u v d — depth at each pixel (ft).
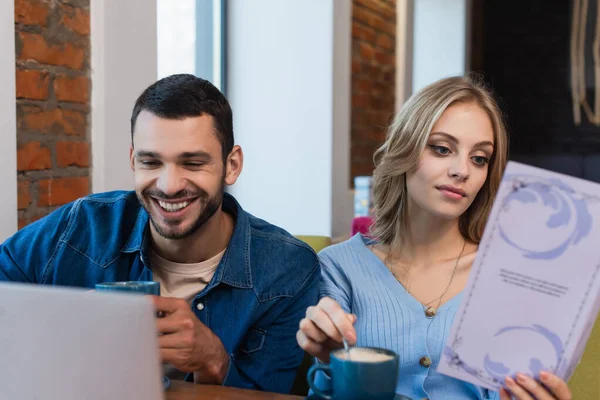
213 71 10.48
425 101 4.07
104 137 6.19
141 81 6.70
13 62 5.13
